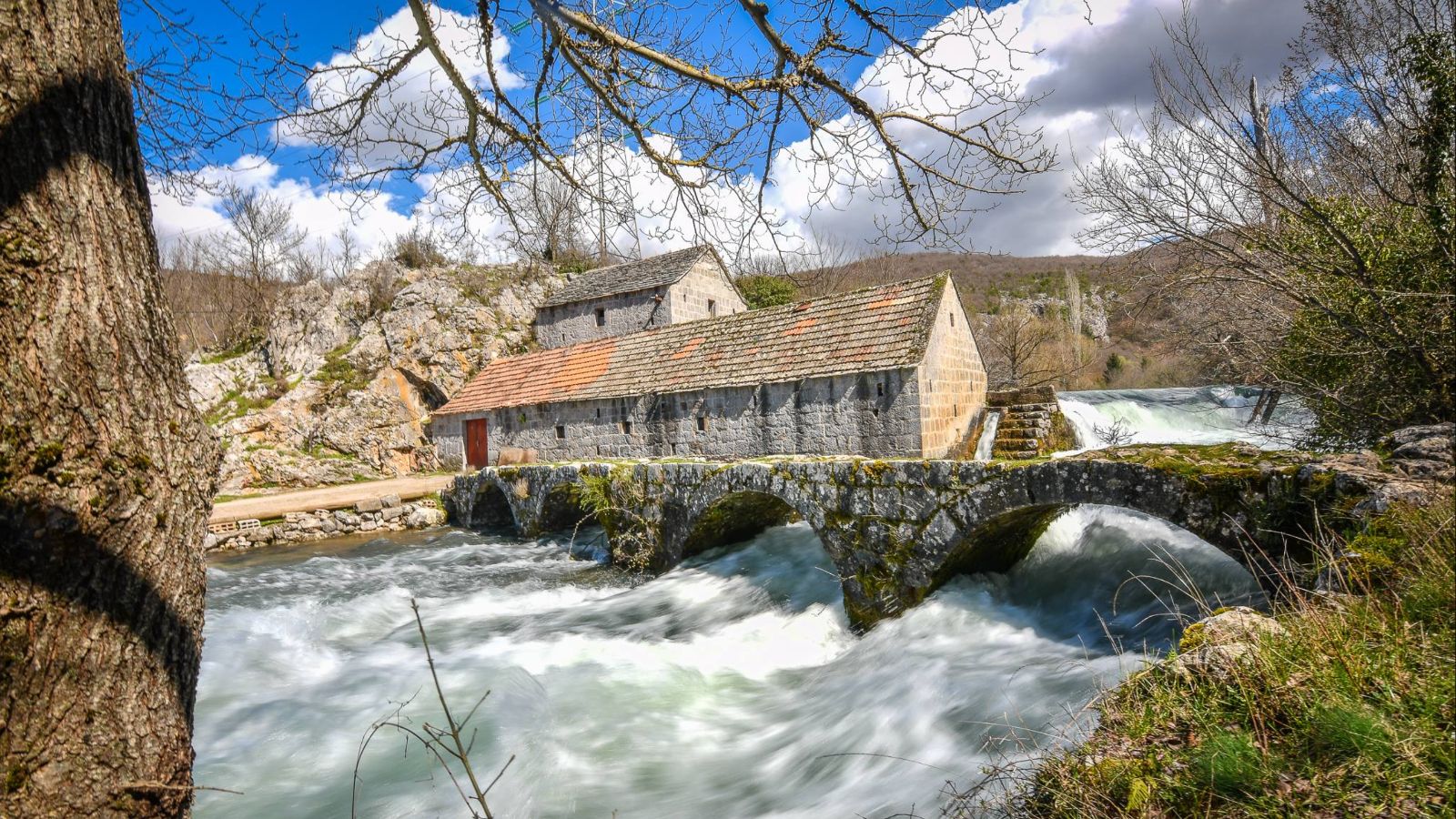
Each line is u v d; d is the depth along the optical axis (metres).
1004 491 6.57
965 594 7.40
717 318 22.25
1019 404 18.50
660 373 21.22
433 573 13.52
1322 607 3.40
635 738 6.09
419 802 5.05
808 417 17.42
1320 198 7.22
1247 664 3.10
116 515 1.85
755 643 8.26
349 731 6.29
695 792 5.22
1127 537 7.81
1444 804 2.23
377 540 18.03
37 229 1.73
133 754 1.88
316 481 26.42
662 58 3.60
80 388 1.80
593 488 12.64
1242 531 5.02
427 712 6.60
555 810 4.99
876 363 16.27
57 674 1.73
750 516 11.38
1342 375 7.14
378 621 10.38
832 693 6.65
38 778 1.69
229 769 5.67
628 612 9.72
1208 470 5.29
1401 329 6.17
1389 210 6.82
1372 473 4.44
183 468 2.10
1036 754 4.21
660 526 11.34
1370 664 2.84
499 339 31.19
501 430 25.77
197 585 2.16
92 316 1.84
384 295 32.66
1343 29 6.54
